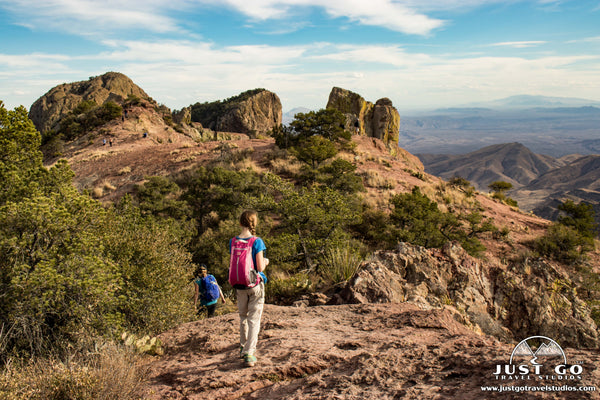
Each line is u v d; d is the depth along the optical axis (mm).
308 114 43188
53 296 5695
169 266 8289
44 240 6266
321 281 9719
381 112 84812
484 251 20859
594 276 12352
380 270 7691
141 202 28516
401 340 3805
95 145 57750
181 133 82312
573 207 32938
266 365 3664
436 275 8180
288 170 33344
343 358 3541
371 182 30266
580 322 7688
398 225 20531
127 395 3320
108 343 4781
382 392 2602
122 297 6355
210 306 7977
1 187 7754
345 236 16844
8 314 5266
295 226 16656
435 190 31406
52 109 158375
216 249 22047
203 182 28391
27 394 3283
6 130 9141
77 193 7352
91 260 6070
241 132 190625
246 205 18188
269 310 6160
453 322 4785
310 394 2783
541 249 21438
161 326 7504
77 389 3287
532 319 7715
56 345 5461
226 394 3139
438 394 2418
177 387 3461
